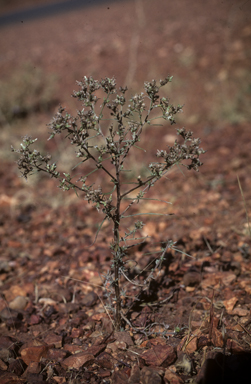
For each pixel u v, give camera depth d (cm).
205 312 225
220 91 714
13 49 1192
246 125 598
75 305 249
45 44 1162
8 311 243
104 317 226
